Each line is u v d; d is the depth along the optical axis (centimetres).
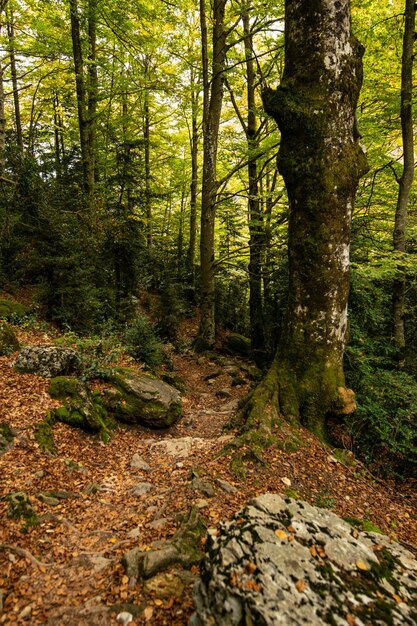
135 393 707
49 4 1274
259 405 600
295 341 631
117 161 1381
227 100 1745
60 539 371
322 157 582
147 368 946
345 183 584
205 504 417
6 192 980
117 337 1052
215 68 1330
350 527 328
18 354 738
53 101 2270
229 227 1931
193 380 1159
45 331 967
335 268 606
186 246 2880
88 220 1120
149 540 372
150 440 649
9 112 2478
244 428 575
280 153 624
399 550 323
